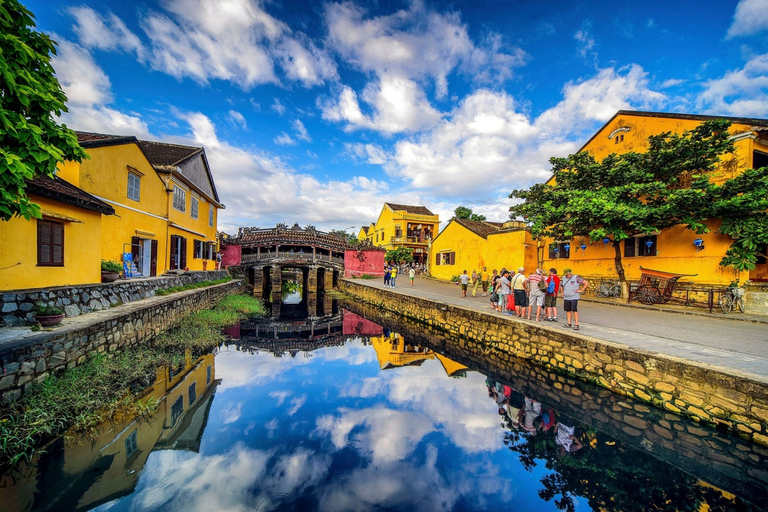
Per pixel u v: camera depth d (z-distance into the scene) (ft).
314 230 102.17
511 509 11.29
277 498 11.25
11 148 11.45
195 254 61.16
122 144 36.68
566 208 39.19
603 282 47.50
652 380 18.84
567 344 24.63
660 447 15.61
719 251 35.70
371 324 51.67
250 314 54.08
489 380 24.73
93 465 12.56
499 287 37.60
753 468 14.10
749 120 35.17
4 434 12.19
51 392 15.08
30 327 18.57
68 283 24.88
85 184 30.83
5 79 10.59
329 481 12.44
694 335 24.41
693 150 34.68
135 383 20.30
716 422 15.88
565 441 16.08
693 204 32.76
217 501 10.94
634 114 46.06
